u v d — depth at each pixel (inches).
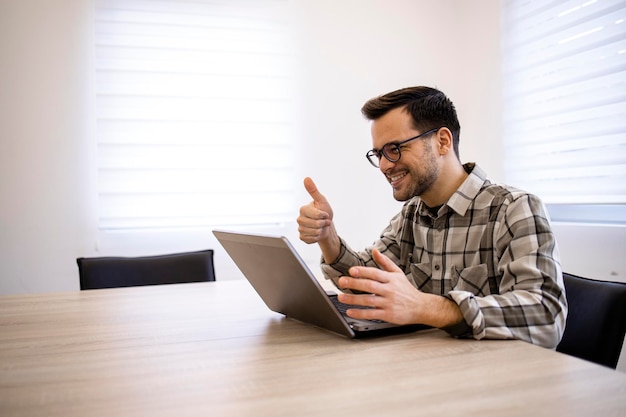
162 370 33.9
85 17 101.2
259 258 44.8
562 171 94.7
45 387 30.8
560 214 98.2
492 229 54.2
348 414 25.8
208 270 83.4
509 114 105.9
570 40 91.4
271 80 110.6
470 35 117.9
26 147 99.1
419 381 30.4
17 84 98.5
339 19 115.5
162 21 104.0
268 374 32.5
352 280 39.1
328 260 62.4
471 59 117.7
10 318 52.3
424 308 39.5
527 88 101.0
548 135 97.0
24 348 40.1
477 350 36.8
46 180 100.1
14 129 98.6
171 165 104.7
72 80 100.9
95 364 35.5
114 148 102.0
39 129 99.7
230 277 109.0
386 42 118.8
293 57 112.2
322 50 114.4
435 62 122.0
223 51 107.3
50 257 100.5
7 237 98.6
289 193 112.0
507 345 38.0
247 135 109.0
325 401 27.6
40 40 99.4
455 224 57.4
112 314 53.8
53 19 99.8
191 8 105.3
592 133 88.0
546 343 41.4
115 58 102.0
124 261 80.6
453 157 58.6
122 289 71.0
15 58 98.3
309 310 43.7
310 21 113.4
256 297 63.3
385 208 119.0
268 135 110.4
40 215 100.0
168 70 104.5
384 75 118.9
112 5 101.4
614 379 30.1
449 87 122.9
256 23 109.2
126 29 102.3
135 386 30.7
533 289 43.2
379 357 35.6
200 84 106.3
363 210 117.6
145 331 45.6
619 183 84.7
